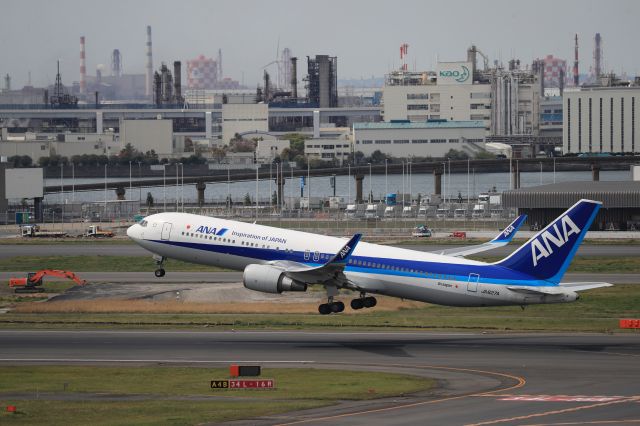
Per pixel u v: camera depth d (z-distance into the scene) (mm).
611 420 195750
